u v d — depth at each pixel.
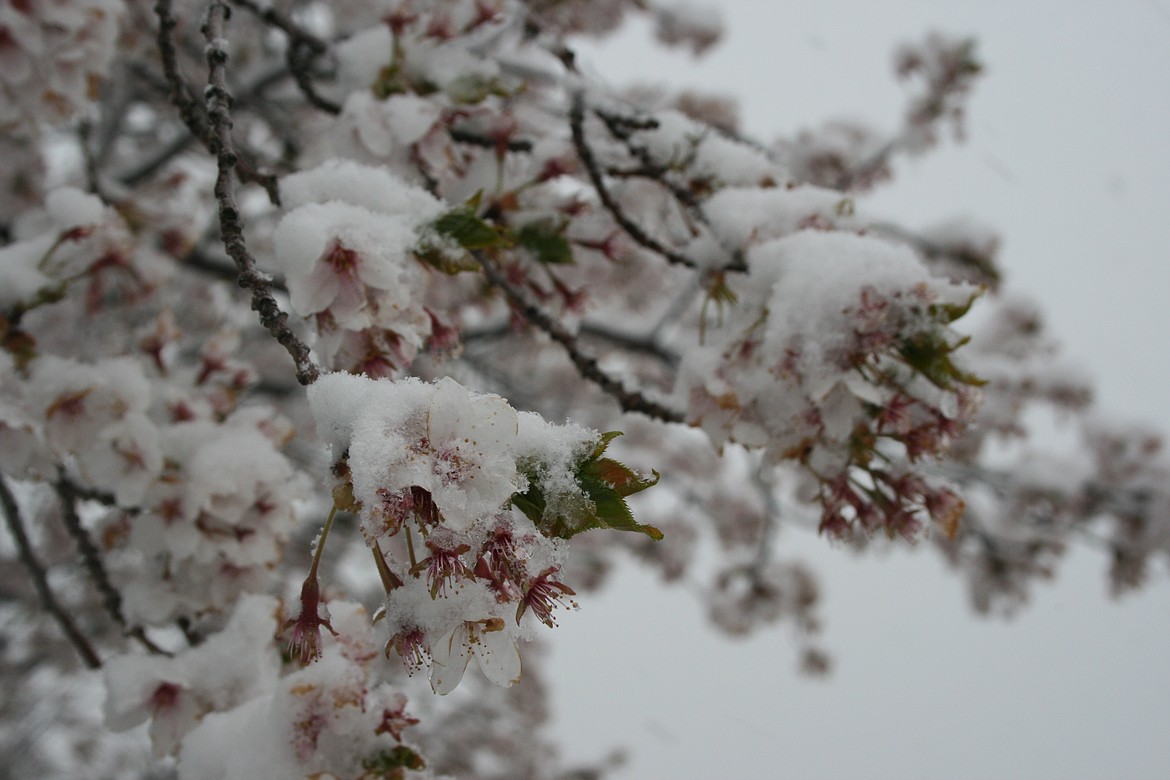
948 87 1.46
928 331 0.64
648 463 2.00
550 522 0.52
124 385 0.77
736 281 0.73
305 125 1.42
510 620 0.54
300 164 1.14
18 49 0.83
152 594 0.76
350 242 0.63
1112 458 1.67
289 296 0.63
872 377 0.66
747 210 0.73
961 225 1.32
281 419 0.84
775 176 0.82
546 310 0.77
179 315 1.73
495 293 0.99
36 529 1.44
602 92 0.85
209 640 0.71
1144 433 1.67
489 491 0.51
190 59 1.40
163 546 0.76
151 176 1.37
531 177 0.83
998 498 1.64
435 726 2.26
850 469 0.69
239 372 0.92
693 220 0.82
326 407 0.53
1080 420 1.73
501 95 0.79
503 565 0.52
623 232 0.88
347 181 0.67
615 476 0.53
